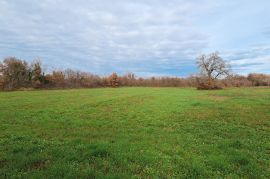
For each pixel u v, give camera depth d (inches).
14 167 442.9
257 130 797.9
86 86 5226.4
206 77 4741.6
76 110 1343.5
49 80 4886.8
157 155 515.8
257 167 450.0
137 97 2257.6
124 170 433.1
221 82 4909.0
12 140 652.7
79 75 5497.1
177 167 452.8
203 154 531.2
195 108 1406.3
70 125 905.5
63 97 2224.4
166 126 895.1
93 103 1713.8
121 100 1952.5
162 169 442.9
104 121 999.0
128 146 575.2
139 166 453.1
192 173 427.2
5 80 4328.3
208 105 1546.5
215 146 590.9
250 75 5664.4
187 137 696.4
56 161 469.7
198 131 789.2
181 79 6082.7
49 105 1565.0
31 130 795.4
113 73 5689.0
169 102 1769.2
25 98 2070.6
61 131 784.3
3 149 563.8
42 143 616.1
